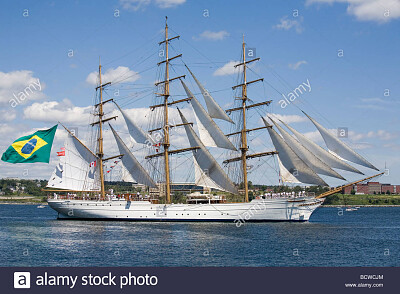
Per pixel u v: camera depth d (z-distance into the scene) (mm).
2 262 50156
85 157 95188
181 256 53156
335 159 82250
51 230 75062
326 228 80875
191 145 91000
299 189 89188
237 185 88938
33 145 92375
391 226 94000
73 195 94250
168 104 92500
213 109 88938
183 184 91500
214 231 72938
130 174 94312
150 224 82500
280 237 67812
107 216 88750
